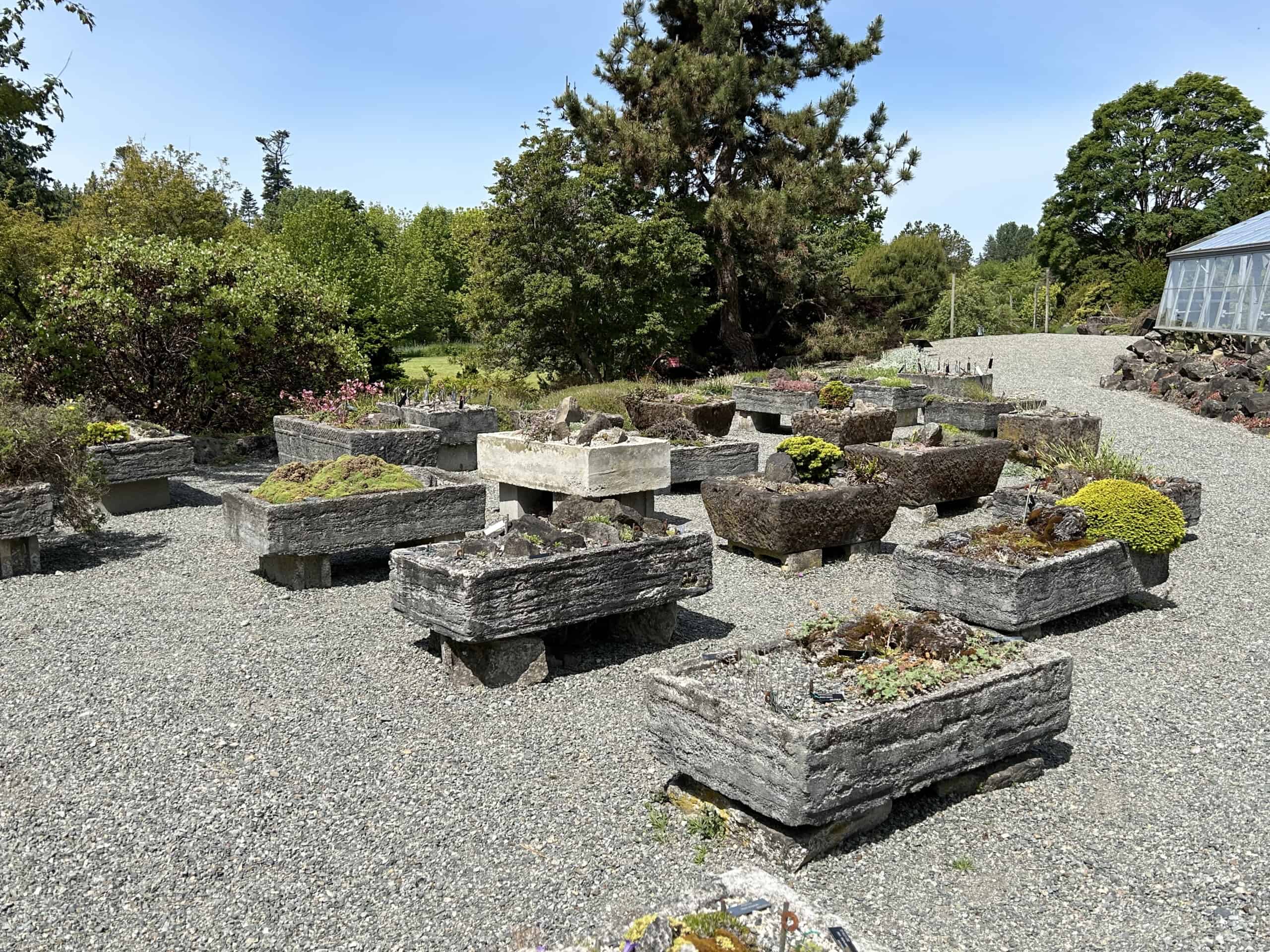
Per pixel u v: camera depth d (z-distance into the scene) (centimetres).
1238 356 2011
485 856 421
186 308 1527
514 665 602
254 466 1446
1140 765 510
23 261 1652
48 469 892
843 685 456
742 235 2803
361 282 3503
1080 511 727
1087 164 4478
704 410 1447
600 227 2545
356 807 462
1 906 388
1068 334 3541
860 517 893
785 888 320
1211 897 395
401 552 626
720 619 741
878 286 4338
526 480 1010
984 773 477
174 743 526
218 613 736
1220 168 4194
